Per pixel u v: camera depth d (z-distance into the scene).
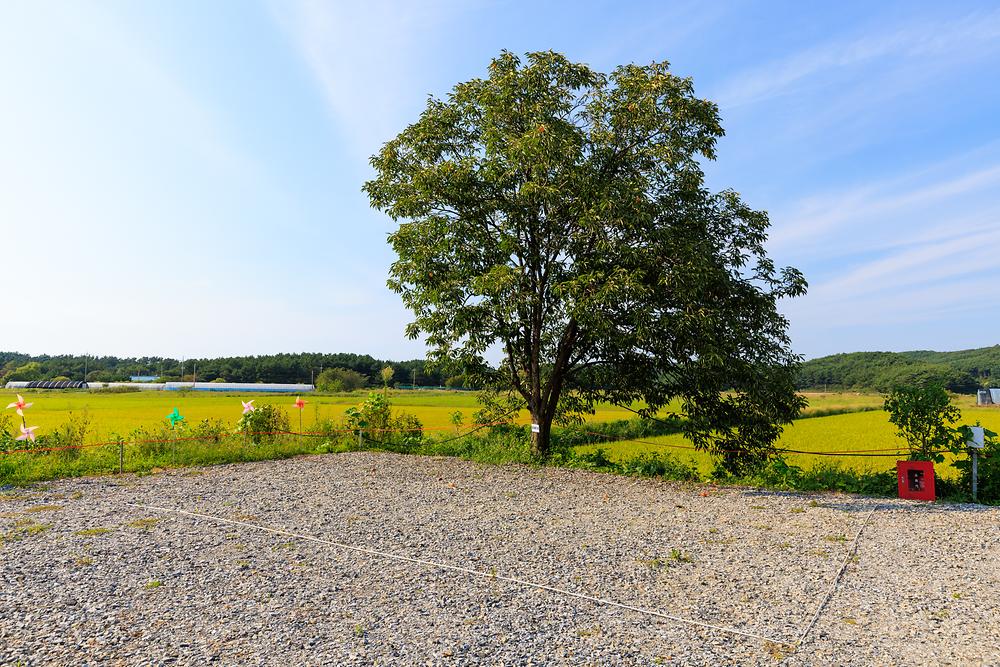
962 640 4.62
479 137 14.34
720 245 13.49
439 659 4.18
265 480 11.80
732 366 12.27
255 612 5.01
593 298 11.44
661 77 12.66
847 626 4.89
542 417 14.95
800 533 8.02
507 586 5.78
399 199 14.19
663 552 7.06
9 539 7.18
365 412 18.41
